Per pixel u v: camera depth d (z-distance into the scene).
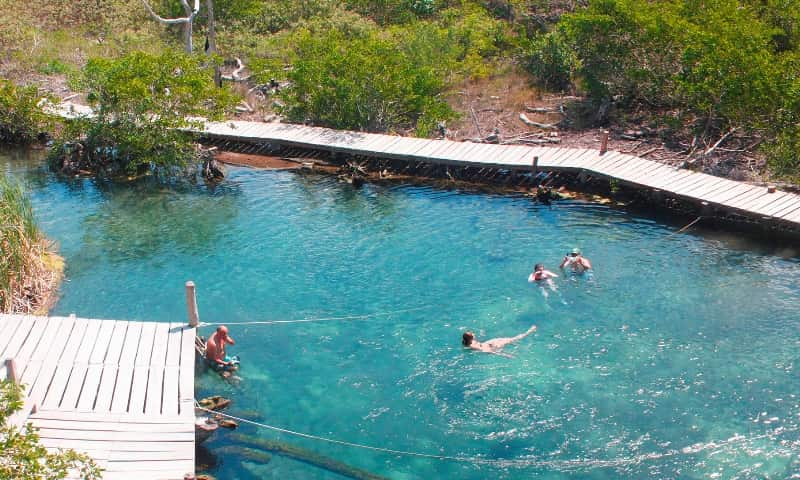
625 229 26.72
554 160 31.36
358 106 37.00
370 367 18.97
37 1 50.66
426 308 21.56
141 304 22.09
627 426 16.52
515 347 19.50
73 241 26.34
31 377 16.64
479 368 18.70
